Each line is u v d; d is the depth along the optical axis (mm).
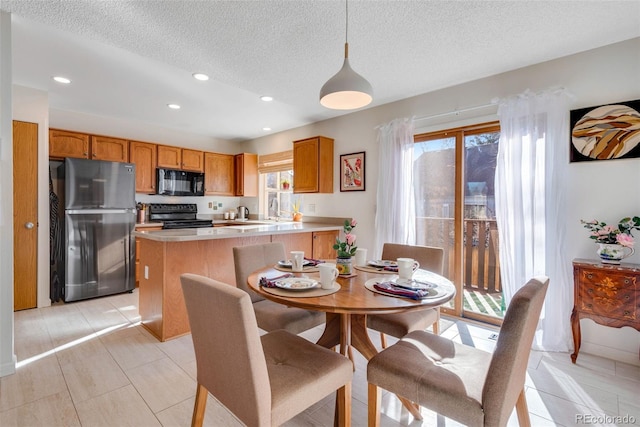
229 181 5516
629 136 2230
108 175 3768
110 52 2496
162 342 2512
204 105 3791
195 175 5062
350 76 1694
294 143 4344
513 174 2635
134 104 3748
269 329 1905
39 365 2133
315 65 2645
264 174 5625
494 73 2822
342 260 1934
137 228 4273
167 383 1944
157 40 2240
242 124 4645
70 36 2252
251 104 3711
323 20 2004
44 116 3256
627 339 2252
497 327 2877
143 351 2357
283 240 3428
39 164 3242
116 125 4410
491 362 1097
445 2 1833
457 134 3146
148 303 2764
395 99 3508
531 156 2559
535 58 2541
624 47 2266
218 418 1640
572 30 2137
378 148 3689
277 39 2232
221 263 2895
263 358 1089
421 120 3326
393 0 1808
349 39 2236
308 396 1219
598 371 2129
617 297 2059
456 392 1159
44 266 3318
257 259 2305
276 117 4250
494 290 3047
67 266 3459
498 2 1838
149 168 4531
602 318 2115
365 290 1581
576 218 2438
